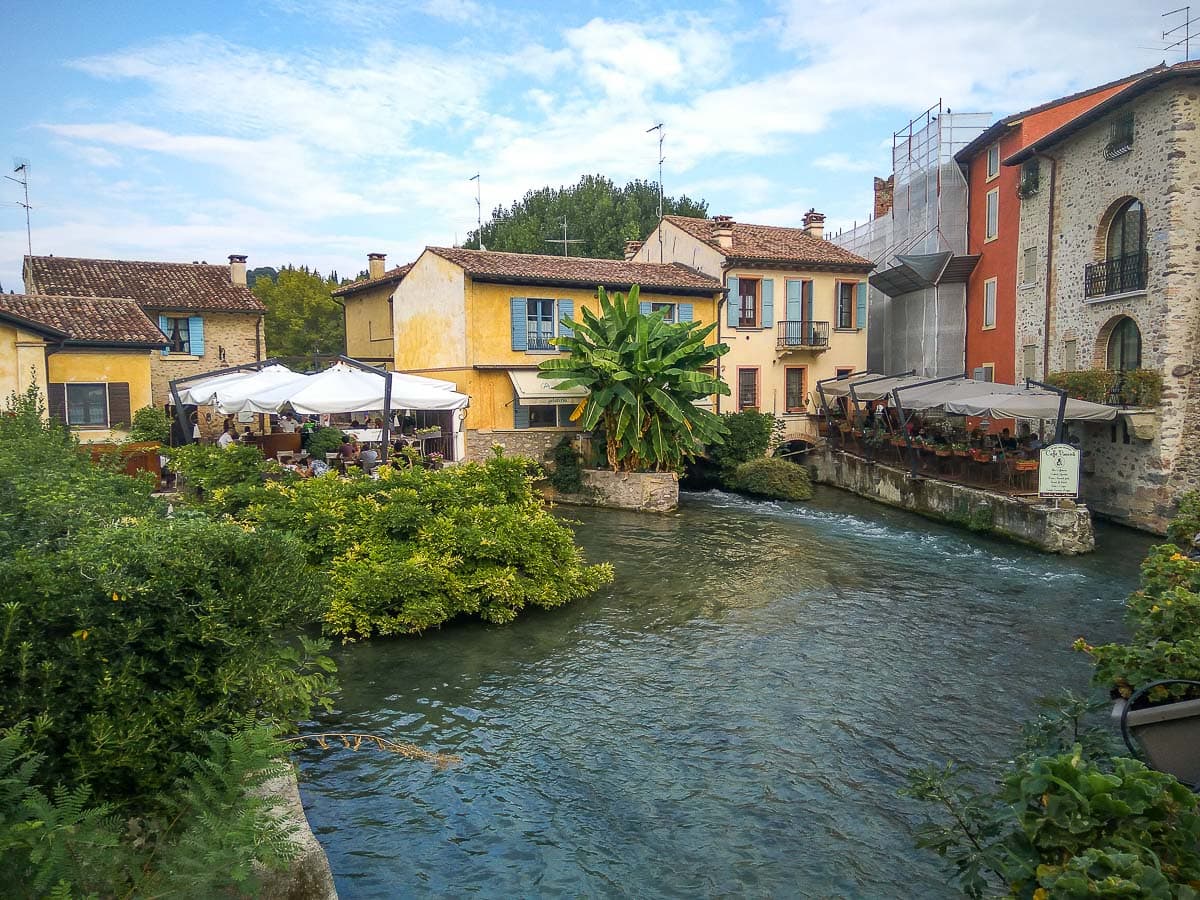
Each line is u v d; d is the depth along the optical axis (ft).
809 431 106.83
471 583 42.83
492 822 24.50
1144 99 67.87
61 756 15.83
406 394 60.08
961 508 70.74
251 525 42.27
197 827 14.84
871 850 23.35
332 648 39.27
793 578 53.67
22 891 12.35
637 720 31.71
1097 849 9.86
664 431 82.99
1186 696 16.87
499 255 94.84
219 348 95.55
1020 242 88.63
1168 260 65.46
